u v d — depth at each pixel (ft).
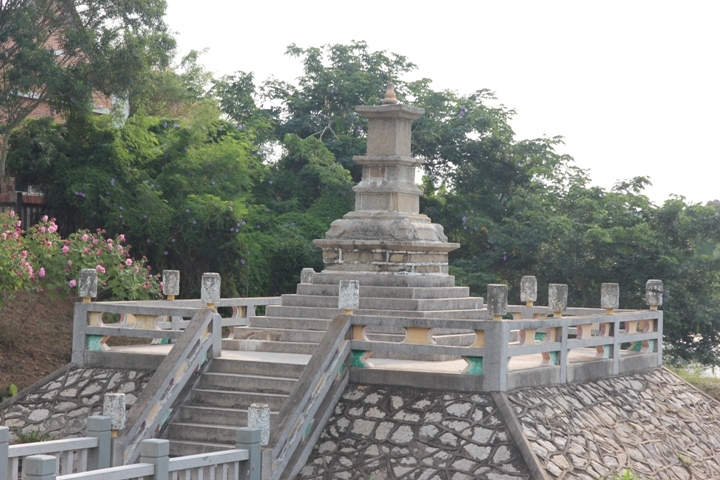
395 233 55.72
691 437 53.78
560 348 49.85
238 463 37.37
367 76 103.76
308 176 99.14
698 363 88.38
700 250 89.71
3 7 71.92
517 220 95.20
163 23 78.07
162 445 32.96
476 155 100.63
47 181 77.15
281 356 51.11
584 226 89.81
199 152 82.43
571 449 43.80
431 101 100.17
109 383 50.55
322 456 43.57
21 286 58.39
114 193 75.31
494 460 41.24
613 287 56.18
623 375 56.95
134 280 64.08
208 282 49.57
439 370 46.55
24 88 71.77
